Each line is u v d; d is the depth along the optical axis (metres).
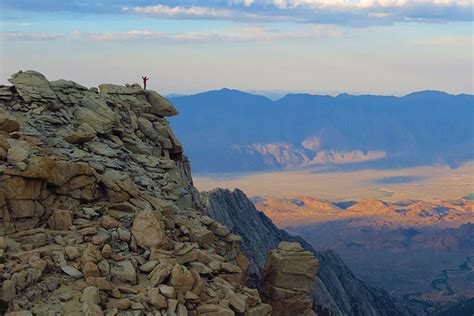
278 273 39.44
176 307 28.67
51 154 37.00
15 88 42.56
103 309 27.59
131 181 37.78
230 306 31.14
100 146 41.56
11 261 28.42
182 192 42.28
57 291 27.75
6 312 25.77
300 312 39.56
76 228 33.03
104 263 30.19
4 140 33.69
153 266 31.06
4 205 31.44
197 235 36.56
